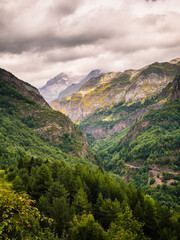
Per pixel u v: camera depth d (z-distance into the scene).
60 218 45.91
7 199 19.09
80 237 36.44
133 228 47.31
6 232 21.47
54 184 62.59
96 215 63.47
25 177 77.19
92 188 77.31
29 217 21.00
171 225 57.75
